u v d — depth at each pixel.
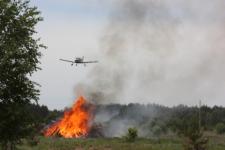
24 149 65.94
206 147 70.31
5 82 29.23
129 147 77.25
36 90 30.41
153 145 79.94
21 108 29.47
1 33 29.78
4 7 29.88
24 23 30.42
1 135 29.86
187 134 70.44
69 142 86.38
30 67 29.45
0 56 29.23
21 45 30.05
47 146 77.81
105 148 78.06
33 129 30.30
